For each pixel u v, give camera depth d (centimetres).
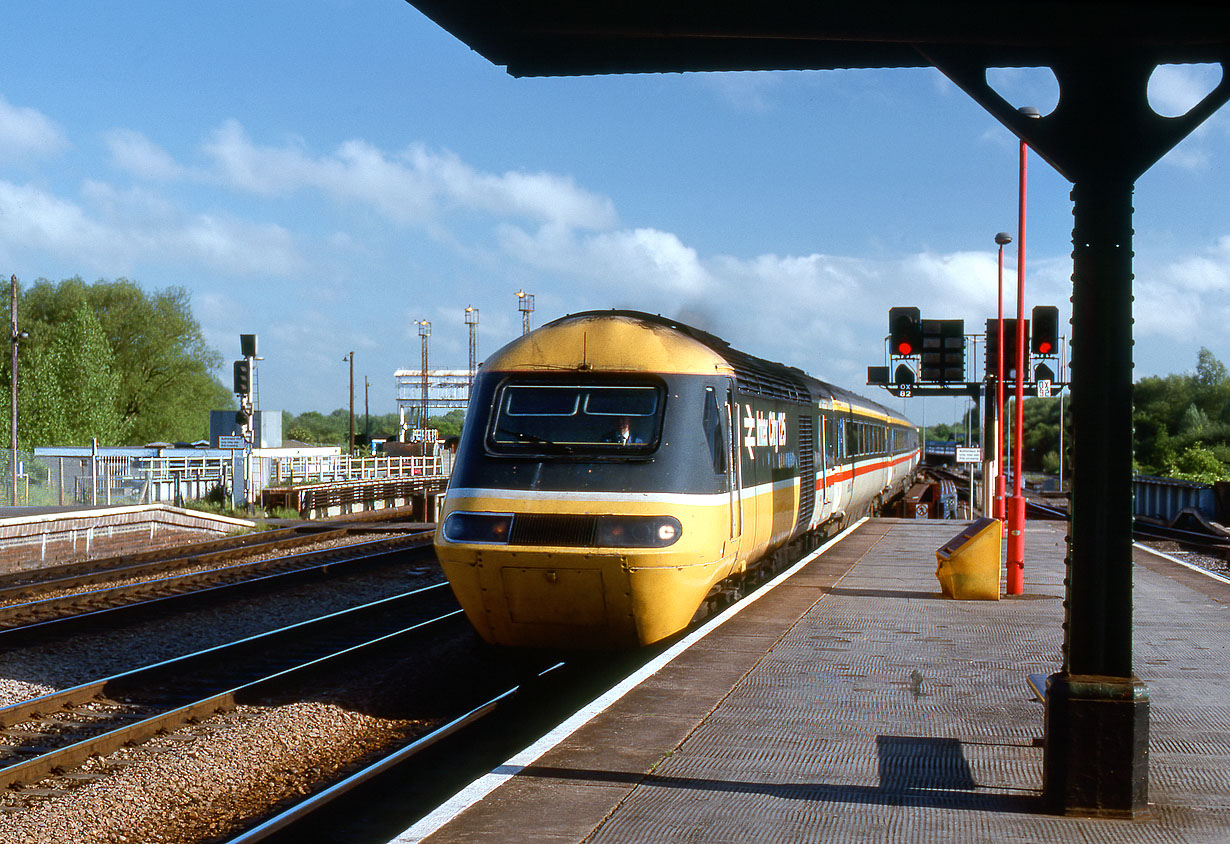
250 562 2198
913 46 590
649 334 1150
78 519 2314
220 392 6869
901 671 930
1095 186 575
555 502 1057
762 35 591
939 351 2683
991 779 635
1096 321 576
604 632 1077
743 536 1254
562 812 574
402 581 1962
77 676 1180
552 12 602
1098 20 560
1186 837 540
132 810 752
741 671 927
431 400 8681
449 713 1044
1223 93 564
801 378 1894
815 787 618
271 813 770
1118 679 573
